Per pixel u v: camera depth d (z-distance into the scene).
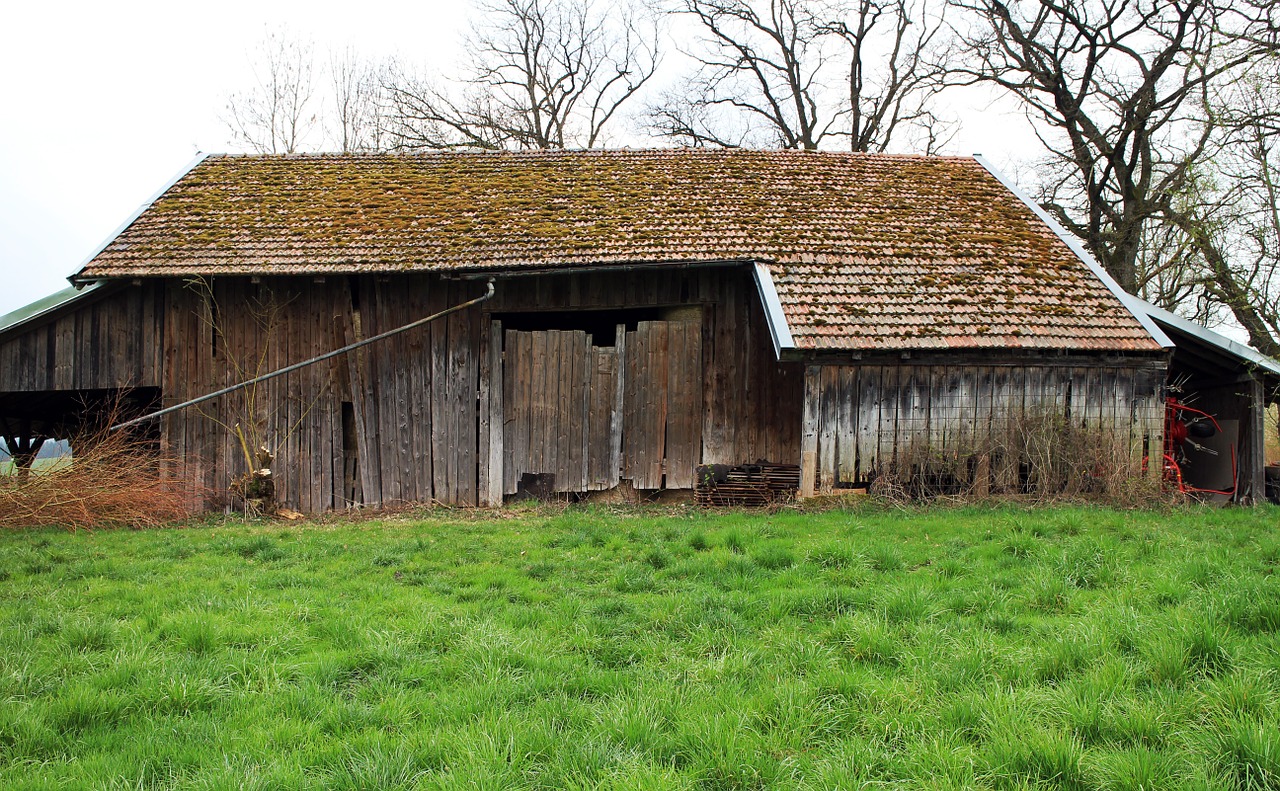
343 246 13.91
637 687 5.11
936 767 4.06
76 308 13.98
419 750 4.32
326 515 13.54
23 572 8.62
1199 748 4.04
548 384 14.00
